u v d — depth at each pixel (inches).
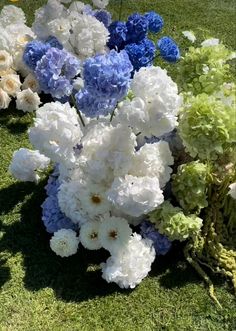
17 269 64.4
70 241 63.4
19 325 59.7
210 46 65.5
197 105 58.5
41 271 64.5
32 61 70.8
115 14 107.8
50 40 80.9
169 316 61.4
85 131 62.4
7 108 85.6
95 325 60.2
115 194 57.4
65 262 65.5
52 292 62.7
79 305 61.6
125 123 56.4
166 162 62.5
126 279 61.5
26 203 71.8
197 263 65.3
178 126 60.2
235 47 103.8
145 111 56.0
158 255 66.3
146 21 83.9
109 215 63.2
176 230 61.4
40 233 68.4
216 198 66.8
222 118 58.4
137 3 111.8
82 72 57.0
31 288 62.9
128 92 61.4
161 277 64.6
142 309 61.7
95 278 64.2
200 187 62.6
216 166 65.9
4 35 85.7
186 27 107.2
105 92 54.5
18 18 92.1
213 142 58.1
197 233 63.4
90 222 63.8
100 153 58.4
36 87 85.4
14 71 87.5
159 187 59.7
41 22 83.7
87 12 87.8
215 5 114.3
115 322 60.5
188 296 63.1
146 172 60.6
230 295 63.5
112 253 61.2
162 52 82.0
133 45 79.5
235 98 63.2
